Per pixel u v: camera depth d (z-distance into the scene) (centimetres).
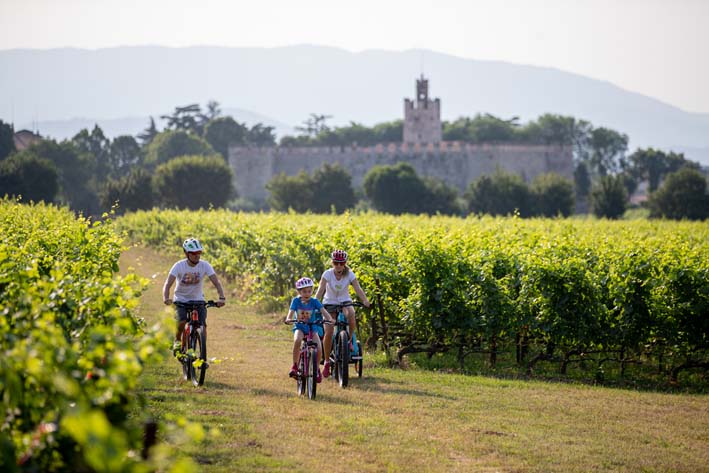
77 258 3853
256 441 2642
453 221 13412
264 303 6888
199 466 2325
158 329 1551
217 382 3644
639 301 4441
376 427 2917
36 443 1309
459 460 2569
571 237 7612
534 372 4566
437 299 4528
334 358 3794
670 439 3003
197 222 12519
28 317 1684
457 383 3909
